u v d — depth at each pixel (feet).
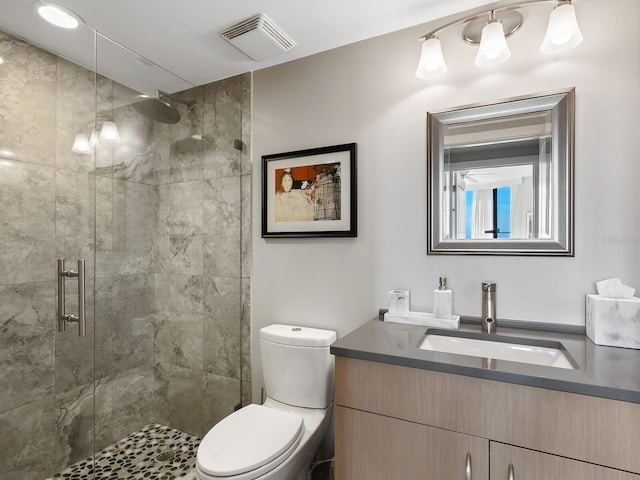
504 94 5.01
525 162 4.90
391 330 4.86
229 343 6.88
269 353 5.87
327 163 6.22
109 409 5.39
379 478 3.91
